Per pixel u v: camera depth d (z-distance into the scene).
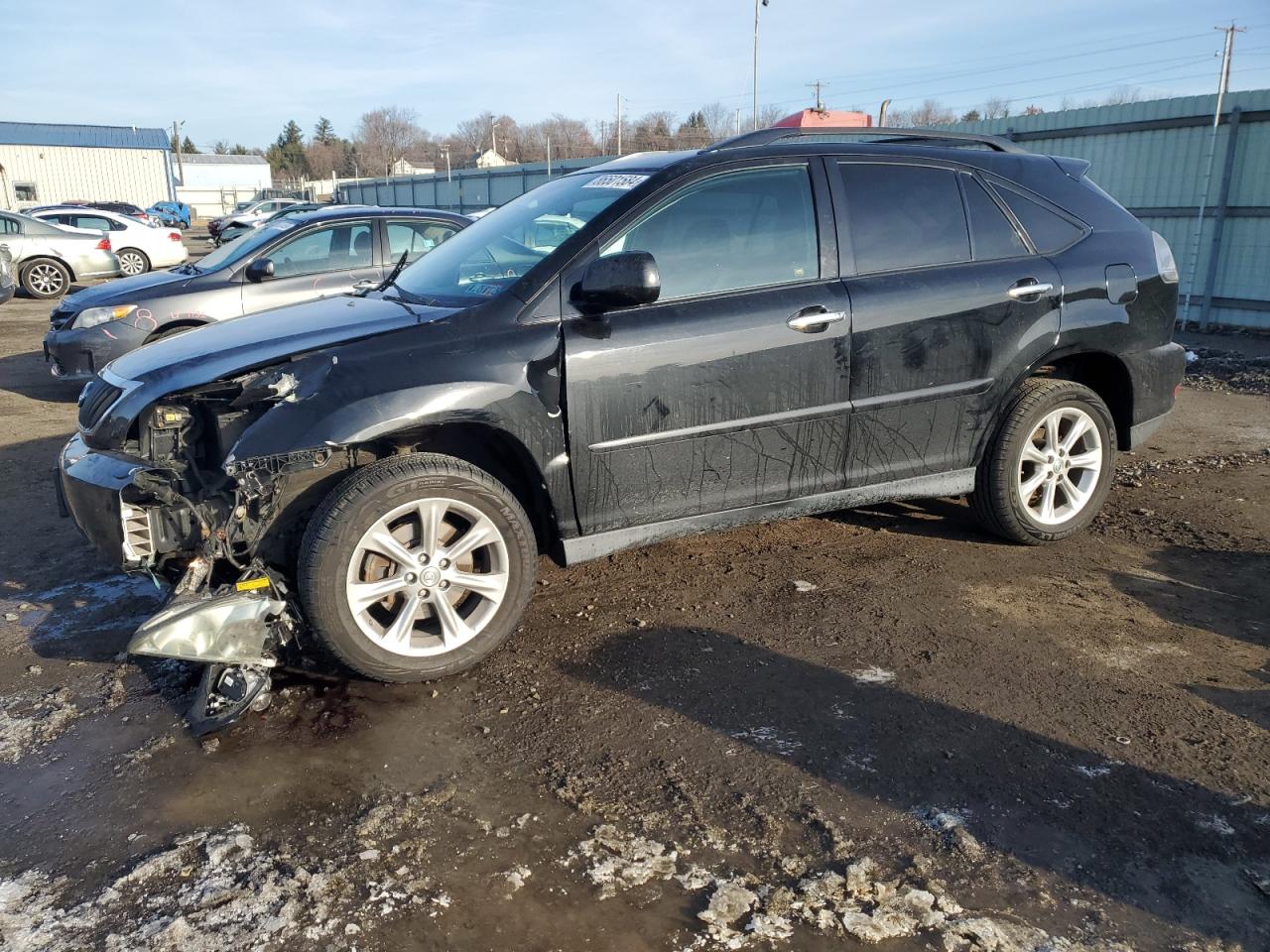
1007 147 4.71
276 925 2.27
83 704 3.29
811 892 2.38
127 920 2.29
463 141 96.69
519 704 3.25
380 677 3.31
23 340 11.95
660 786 2.79
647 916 2.31
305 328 3.63
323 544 3.12
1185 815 2.67
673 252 3.71
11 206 46.62
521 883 2.41
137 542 3.28
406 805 2.71
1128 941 2.23
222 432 3.35
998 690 3.33
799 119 14.08
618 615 3.93
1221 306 11.68
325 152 114.88
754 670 3.47
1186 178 11.76
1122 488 5.68
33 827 2.64
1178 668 3.49
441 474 3.26
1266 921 2.29
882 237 4.05
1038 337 4.28
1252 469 6.05
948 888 2.40
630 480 3.64
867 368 3.94
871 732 3.07
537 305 3.50
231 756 2.96
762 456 3.84
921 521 5.02
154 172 50.44
